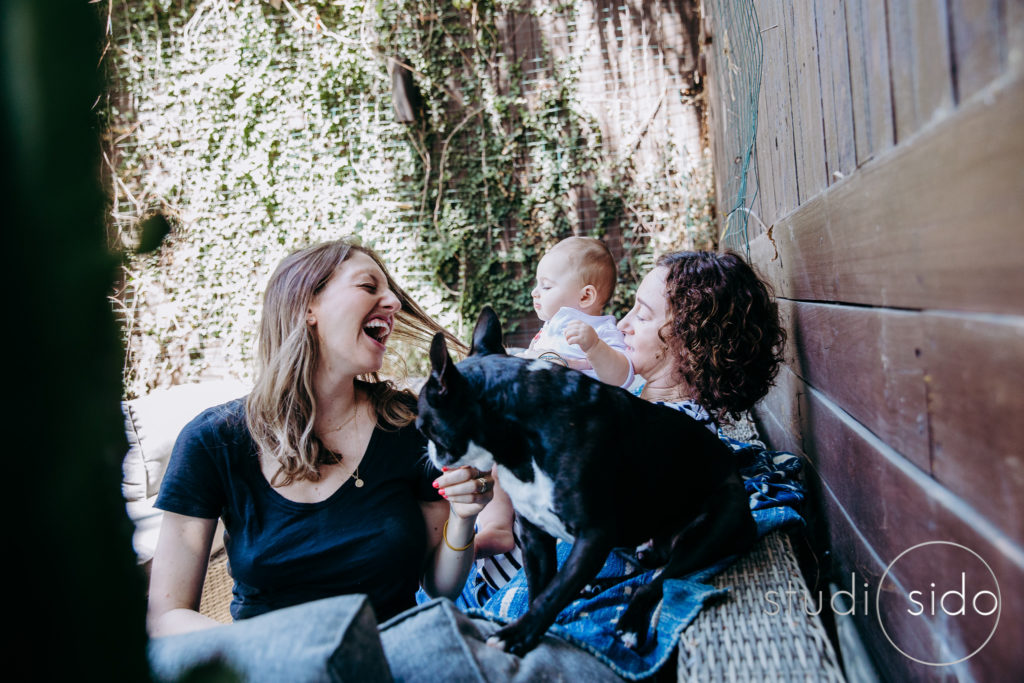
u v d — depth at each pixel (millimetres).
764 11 1965
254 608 1384
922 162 735
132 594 377
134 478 2666
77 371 356
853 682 1263
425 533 1473
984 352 619
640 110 5926
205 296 6301
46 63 342
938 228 702
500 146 6137
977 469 665
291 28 6230
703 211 5824
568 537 1170
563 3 5984
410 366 2057
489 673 965
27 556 347
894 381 925
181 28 6309
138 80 6277
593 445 1136
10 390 343
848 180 1079
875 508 1081
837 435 1338
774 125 1908
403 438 1505
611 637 1229
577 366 2123
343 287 1458
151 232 415
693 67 5844
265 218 6320
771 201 2066
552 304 2504
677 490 1295
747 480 1603
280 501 1394
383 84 6207
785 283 1854
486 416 1167
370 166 6266
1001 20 541
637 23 5914
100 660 359
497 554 1733
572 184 6070
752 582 1264
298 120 6297
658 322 1758
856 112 1042
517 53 6082
